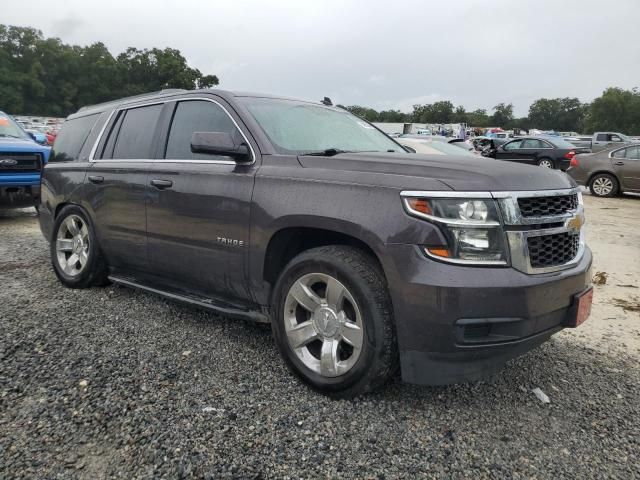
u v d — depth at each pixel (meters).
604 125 100.62
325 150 3.49
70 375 3.09
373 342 2.71
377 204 2.71
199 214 3.53
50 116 90.75
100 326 3.91
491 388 3.15
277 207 3.07
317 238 3.22
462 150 8.87
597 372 3.43
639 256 6.95
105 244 4.47
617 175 14.02
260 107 3.70
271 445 2.47
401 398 2.96
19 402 2.78
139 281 4.38
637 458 2.49
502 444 2.57
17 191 8.29
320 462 2.37
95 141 4.75
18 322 3.92
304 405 2.84
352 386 2.81
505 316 2.53
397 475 2.30
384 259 2.64
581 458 2.48
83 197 4.62
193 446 2.44
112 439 2.48
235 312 3.50
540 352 3.74
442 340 2.54
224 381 3.08
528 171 2.92
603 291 5.34
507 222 2.58
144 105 4.39
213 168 3.53
